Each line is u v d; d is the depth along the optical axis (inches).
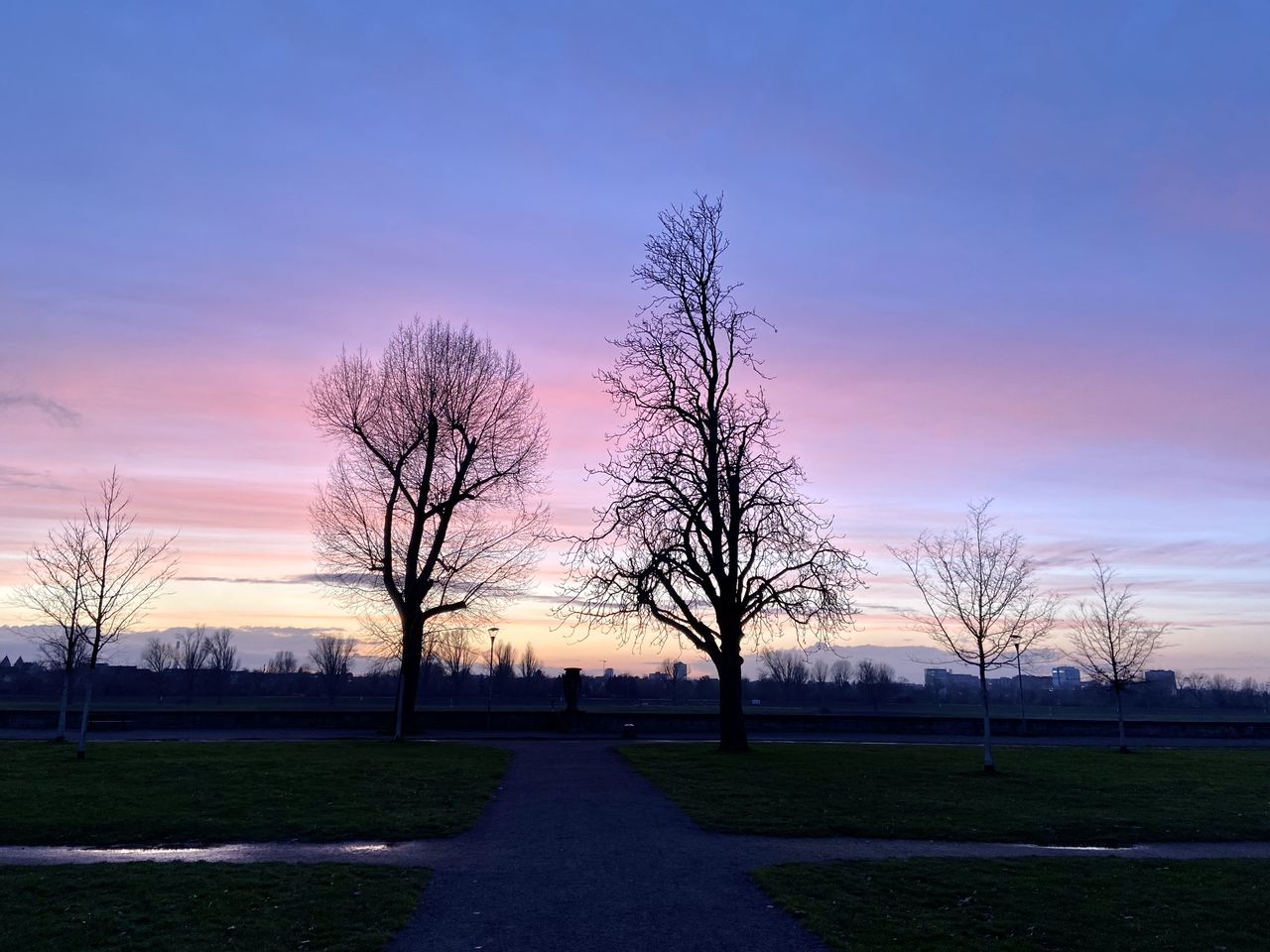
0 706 2672.2
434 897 461.1
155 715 1631.4
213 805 705.0
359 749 1179.9
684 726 1692.9
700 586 1261.1
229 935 393.1
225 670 4023.1
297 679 4224.9
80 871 498.3
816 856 568.1
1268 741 1800.0
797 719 1766.7
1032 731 1844.2
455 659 2704.2
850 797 803.4
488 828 653.3
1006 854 586.2
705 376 1349.7
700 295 1366.9
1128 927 423.8
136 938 387.9
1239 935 413.7
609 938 398.3
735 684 1245.7
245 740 1352.1
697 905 450.3
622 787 855.1
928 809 746.8
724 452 1291.8
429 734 1544.0
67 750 1113.4
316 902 440.8
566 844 598.2
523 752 1197.1
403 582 1547.7
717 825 661.9
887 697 4365.2
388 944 387.9
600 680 4148.6
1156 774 1044.5
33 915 418.0
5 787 776.9
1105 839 647.1
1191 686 4763.8
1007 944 396.5
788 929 414.6
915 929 414.6
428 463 1524.4
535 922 420.2
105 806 692.1
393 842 602.2
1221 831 684.1
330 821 654.5
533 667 4124.0
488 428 1573.6
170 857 552.1
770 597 1237.7
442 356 1551.4
